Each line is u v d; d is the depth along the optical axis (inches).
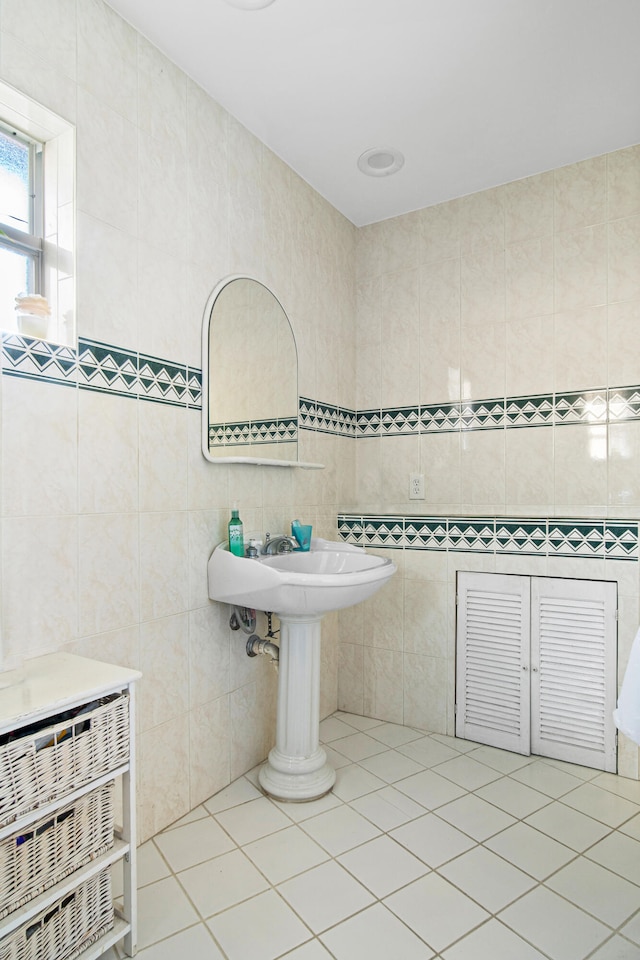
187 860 60.5
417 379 103.6
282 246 88.1
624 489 85.5
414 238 104.3
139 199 63.0
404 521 97.6
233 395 76.5
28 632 51.6
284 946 49.3
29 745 40.2
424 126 80.8
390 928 51.4
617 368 86.3
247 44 65.2
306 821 67.8
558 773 80.2
